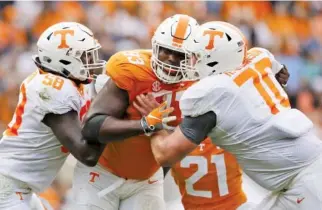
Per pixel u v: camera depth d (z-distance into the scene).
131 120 16.22
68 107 16.44
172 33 16.09
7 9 36.50
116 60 16.38
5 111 32.12
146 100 16.33
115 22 37.03
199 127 15.73
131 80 16.25
